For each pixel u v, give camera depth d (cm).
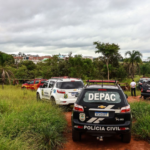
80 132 500
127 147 498
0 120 577
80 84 991
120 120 481
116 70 3444
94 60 3756
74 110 504
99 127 476
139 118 698
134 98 1505
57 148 491
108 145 512
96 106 487
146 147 499
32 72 3328
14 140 451
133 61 3350
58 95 941
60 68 3228
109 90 506
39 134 523
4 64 2625
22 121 595
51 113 727
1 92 1523
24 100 1062
